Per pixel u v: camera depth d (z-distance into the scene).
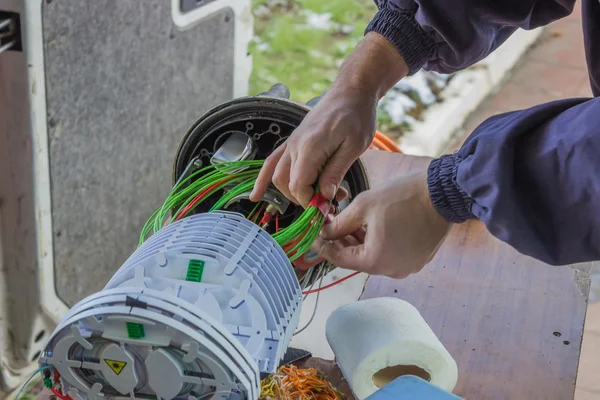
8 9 1.11
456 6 0.89
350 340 0.92
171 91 1.56
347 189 0.99
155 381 0.65
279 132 0.97
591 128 0.67
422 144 2.41
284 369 0.94
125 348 0.64
